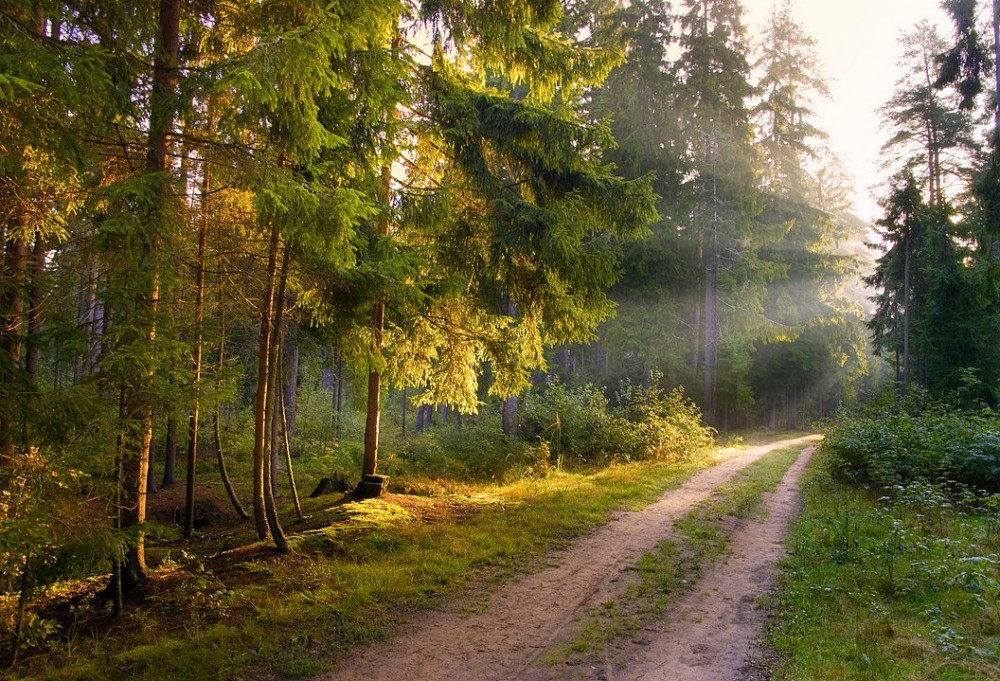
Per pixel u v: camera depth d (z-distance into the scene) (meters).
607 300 11.70
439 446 17.12
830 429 22.02
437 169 11.90
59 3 4.96
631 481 14.29
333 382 29.56
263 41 5.13
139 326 5.36
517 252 11.09
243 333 11.94
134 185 5.04
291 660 5.12
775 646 5.41
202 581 6.51
